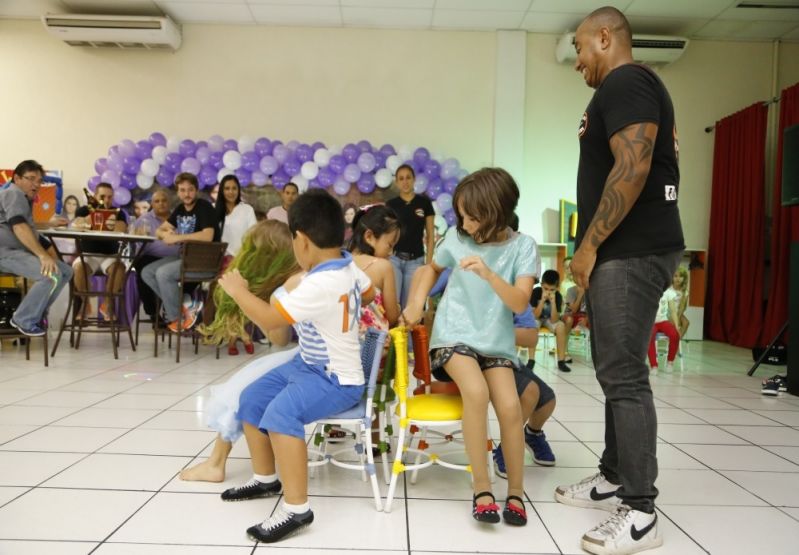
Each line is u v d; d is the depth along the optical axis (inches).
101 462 87.6
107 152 276.7
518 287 72.4
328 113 279.0
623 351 66.0
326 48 278.8
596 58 69.7
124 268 211.0
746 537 68.3
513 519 69.2
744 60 290.2
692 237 296.2
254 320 67.1
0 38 274.7
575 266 66.7
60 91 275.9
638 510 65.0
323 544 63.7
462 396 71.6
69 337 225.5
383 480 84.5
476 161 280.8
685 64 289.6
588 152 70.2
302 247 71.3
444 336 75.5
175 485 79.4
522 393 82.3
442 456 95.9
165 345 213.9
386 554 61.7
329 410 69.4
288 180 259.1
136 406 122.3
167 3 257.1
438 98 280.1
